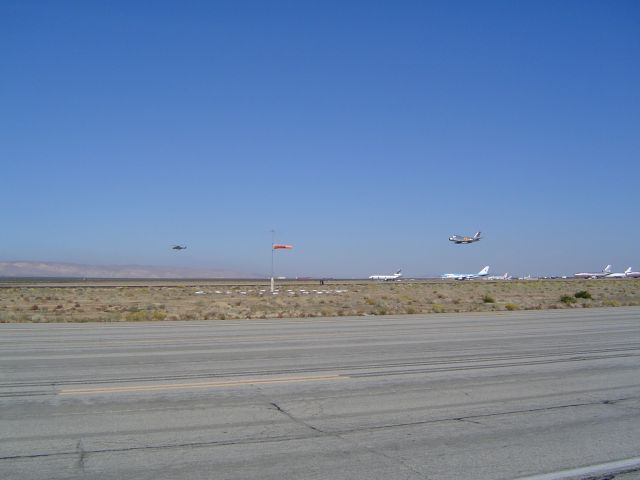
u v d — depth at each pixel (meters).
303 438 8.43
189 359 16.52
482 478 6.79
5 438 8.37
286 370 14.53
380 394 11.58
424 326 28.31
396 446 8.04
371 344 20.39
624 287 88.62
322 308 45.75
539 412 10.09
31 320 33.41
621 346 19.75
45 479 6.70
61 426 9.05
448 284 106.38
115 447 7.94
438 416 9.78
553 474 6.94
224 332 25.14
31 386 12.33
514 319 32.94
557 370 14.61
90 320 33.53
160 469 7.05
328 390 11.96
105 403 10.69
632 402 10.94
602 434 8.73
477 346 19.77
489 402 10.89
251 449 7.88
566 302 51.53
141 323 30.95
